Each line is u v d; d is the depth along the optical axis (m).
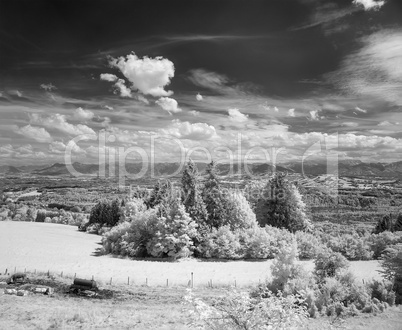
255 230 54.44
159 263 48.69
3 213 156.38
